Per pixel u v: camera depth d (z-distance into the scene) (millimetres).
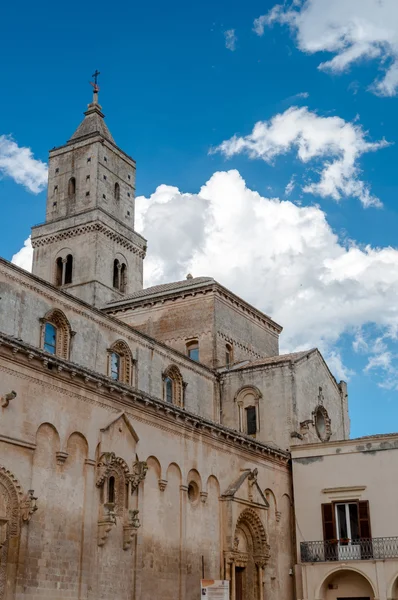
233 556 40969
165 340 58188
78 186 70625
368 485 45656
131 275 70062
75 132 74500
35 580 28406
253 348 61562
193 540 38719
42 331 41594
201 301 57969
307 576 43938
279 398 52375
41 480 29703
